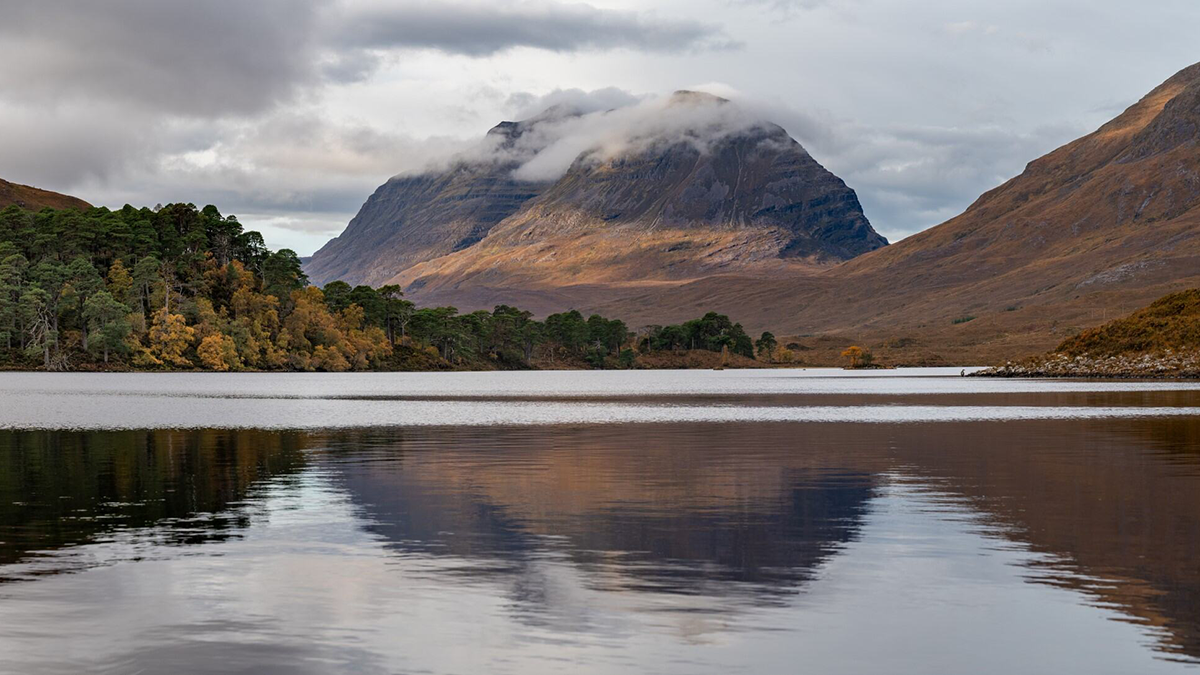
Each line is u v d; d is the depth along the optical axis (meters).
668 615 19.70
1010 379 198.75
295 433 64.94
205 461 47.12
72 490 36.94
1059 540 26.91
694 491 36.47
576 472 42.44
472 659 17.20
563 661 17.08
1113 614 19.73
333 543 26.78
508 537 27.56
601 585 22.05
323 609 20.20
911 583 22.17
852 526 29.09
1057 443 54.91
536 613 19.86
